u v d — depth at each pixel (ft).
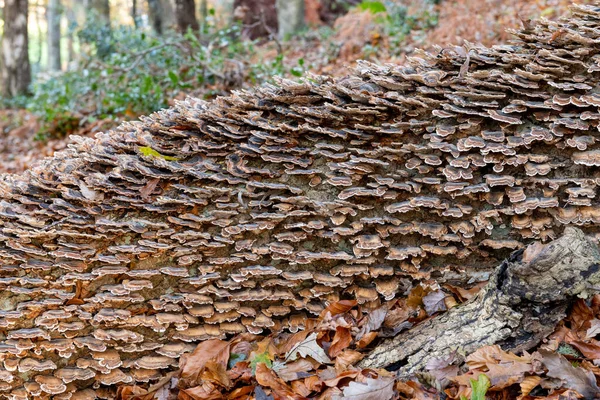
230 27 11.43
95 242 4.18
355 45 11.06
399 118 4.21
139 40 10.21
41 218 4.14
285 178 4.31
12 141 12.03
